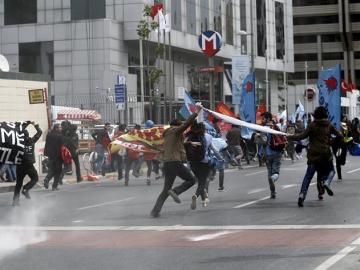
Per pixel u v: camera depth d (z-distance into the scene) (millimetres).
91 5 60062
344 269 7918
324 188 15266
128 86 57938
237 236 10562
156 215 13133
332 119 20344
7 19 61625
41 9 60812
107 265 8562
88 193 19391
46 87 28422
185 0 65562
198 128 14023
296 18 139500
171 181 13188
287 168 27656
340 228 11047
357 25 136750
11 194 20250
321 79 20812
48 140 21125
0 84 25984
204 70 27375
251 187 19125
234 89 39125
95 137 26984
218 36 26734
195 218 12828
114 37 58625
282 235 10508
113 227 12031
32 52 60375
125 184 21672
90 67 58406
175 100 62000
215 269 8125
